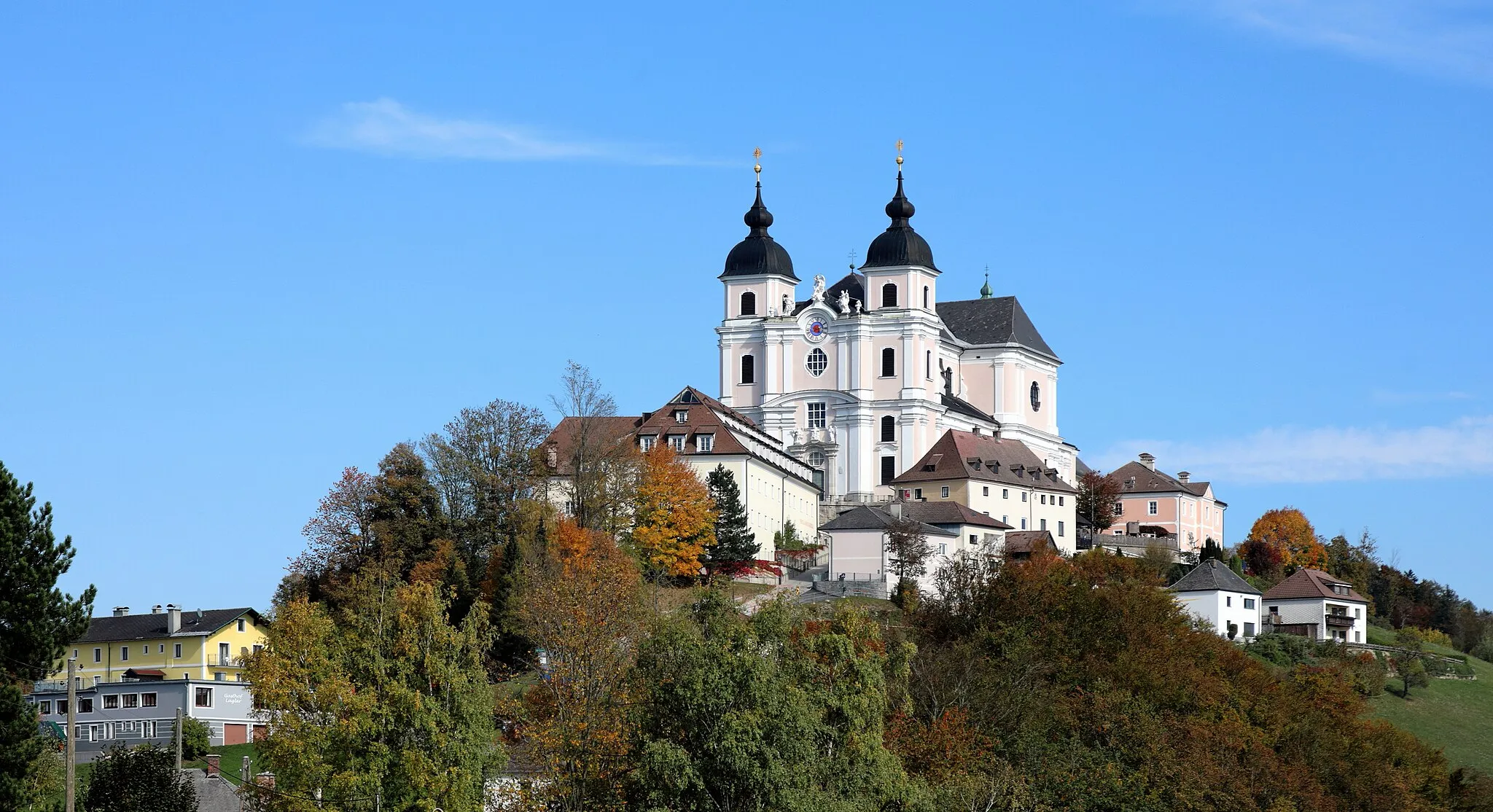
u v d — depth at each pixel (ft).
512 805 291.99
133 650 503.20
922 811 301.84
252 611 508.53
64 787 340.39
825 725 298.76
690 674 296.10
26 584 311.47
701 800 283.79
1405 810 401.70
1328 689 463.01
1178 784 354.95
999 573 477.77
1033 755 354.95
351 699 280.10
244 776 347.36
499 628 441.27
